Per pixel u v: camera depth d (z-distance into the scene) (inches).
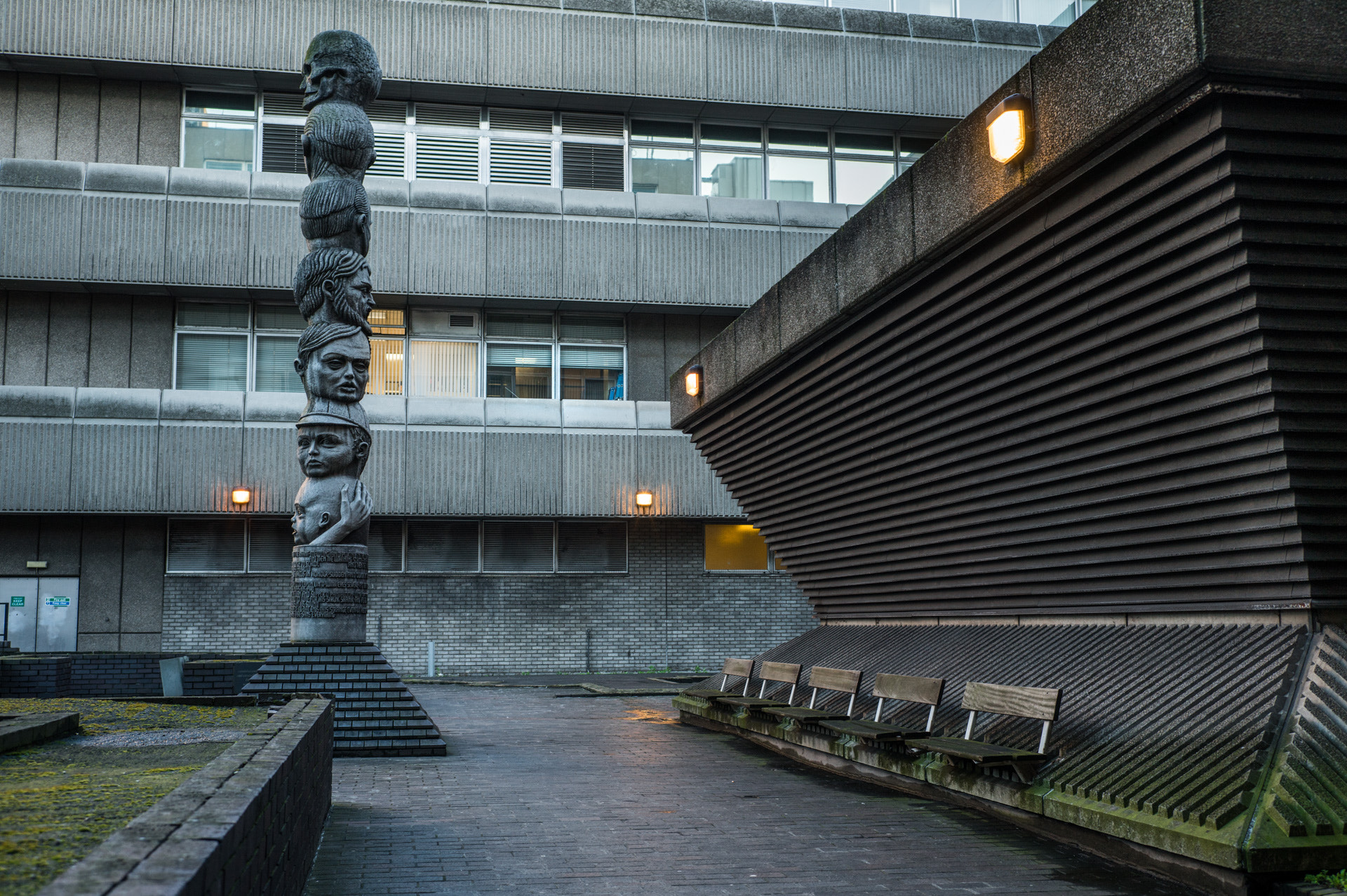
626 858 249.1
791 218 1015.0
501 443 948.0
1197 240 227.9
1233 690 242.4
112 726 252.4
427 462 932.6
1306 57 206.4
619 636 995.3
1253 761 213.3
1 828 105.1
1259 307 222.5
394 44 953.5
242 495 886.4
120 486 876.0
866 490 418.6
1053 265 265.7
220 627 917.2
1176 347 247.3
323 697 344.2
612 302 975.6
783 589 1030.4
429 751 434.3
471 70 965.2
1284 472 237.8
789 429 449.1
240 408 902.4
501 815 305.1
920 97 1042.7
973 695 304.0
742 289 997.2
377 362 971.9
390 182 948.0
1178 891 212.8
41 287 896.3
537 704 680.4
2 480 858.1
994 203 268.1
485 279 951.6
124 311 924.6
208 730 242.8
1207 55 201.8
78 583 903.7
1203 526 268.5
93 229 885.2
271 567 932.0
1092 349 269.4
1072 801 246.1
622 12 999.0
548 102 1005.2
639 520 1013.2
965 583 393.1
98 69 918.4
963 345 314.7
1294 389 229.6
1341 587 248.2
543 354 1004.6
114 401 884.0
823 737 394.9
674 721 569.0
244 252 906.7
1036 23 1082.1
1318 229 220.4
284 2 933.8
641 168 1037.8
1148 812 221.0
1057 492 313.7
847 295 352.2
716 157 1053.2
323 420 469.7
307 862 219.6
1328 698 221.6
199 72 928.3
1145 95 216.8
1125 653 293.7
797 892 217.6
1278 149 213.3
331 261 478.3
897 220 319.9
